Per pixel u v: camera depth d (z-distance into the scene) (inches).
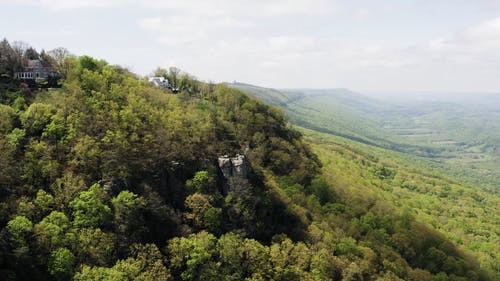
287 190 7637.8
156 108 7155.5
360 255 6747.1
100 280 3949.3
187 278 4675.2
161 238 5078.7
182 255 4739.2
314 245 6289.4
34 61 7687.0
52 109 5925.2
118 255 4525.1
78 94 6471.5
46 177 5054.1
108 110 6328.7
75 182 4953.3
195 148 6471.5
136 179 5492.1
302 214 6968.5
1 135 5305.1
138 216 4945.9
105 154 5423.2
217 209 5585.6
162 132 6338.6
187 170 6082.7
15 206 4517.7
